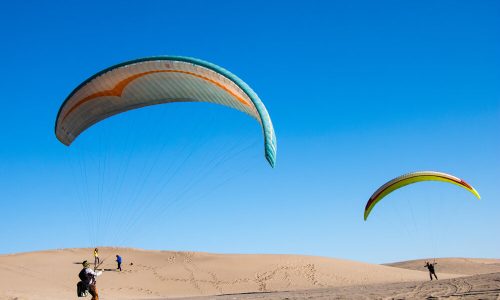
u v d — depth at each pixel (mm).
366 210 33562
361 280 41844
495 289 17641
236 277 40969
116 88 20000
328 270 44031
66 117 20969
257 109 17141
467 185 30094
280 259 47344
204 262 45625
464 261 82875
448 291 18922
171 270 42375
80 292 15531
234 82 17594
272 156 16750
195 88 19594
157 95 20578
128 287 36531
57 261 41906
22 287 30312
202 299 25734
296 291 30469
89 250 49781
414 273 49781
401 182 31672
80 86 19859
